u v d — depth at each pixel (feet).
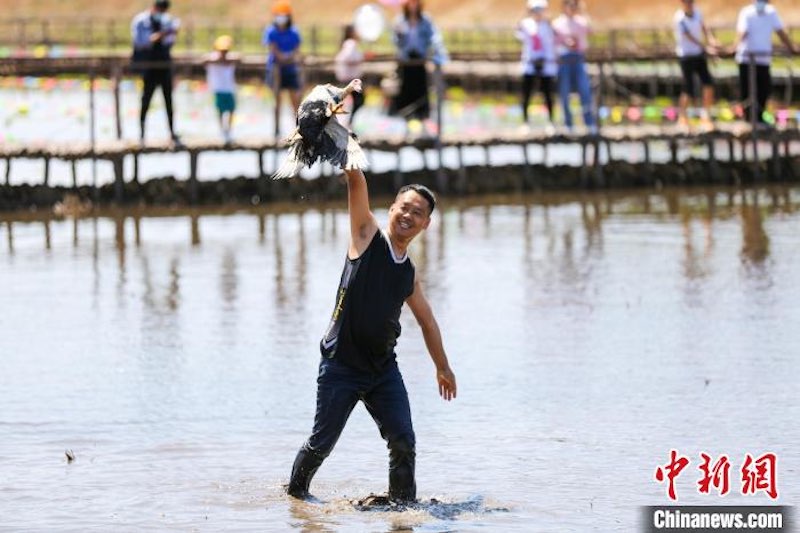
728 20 335.06
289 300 108.47
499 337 96.17
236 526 61.21
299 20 432.66
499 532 60.23
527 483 66.69
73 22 351.05
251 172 185.06
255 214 156.25
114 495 65.51
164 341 95.81
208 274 119.75
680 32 172.35
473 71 286.05
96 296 111.04
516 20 396.57
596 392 82.17
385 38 339.36
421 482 66.85
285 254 129.29
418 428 75.56
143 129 162.20
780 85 225.35
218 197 163.94
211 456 71.15
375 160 206.18
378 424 63.00
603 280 115.24
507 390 82.89
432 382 84.89
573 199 166.50
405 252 61.46
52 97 282.15
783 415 77.00
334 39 368.48
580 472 68.23
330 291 111.65
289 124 235.61
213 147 161.89
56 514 62.90
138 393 83.10
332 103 59.72
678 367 87.40
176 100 278.67
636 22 350.84
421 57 165.68
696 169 177.99
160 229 145.59
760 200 161.58
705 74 173.58
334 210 158.71
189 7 441.68
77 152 159.22
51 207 160.56
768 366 87.20
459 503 63.93
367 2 416.87
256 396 82.12
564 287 112.68
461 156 169.99
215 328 99.40
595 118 173.88
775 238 133.28
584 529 60.70
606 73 251.39
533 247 131.85
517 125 227.61
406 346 94.17
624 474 67.97
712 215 150.10
